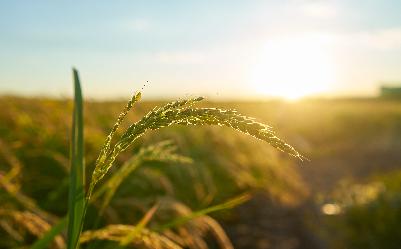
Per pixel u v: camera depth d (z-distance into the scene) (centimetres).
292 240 690
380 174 1560
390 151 2491
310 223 798
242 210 769
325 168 1677
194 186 580
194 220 398
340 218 846
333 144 2872
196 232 394
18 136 529
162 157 225
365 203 891
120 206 442
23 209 370
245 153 900
